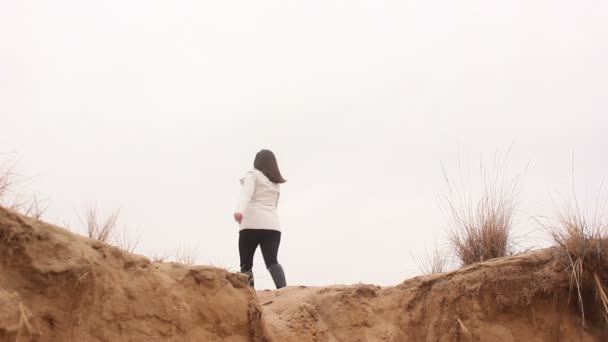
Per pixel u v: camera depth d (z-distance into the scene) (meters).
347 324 4.66
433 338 4.57
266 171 5.38
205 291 3.97
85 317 3.35
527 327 4.58
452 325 4.56
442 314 4.63
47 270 3.19
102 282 3.46
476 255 5.32
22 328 2.96
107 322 3.42
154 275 3.76
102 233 4.48
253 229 5.14
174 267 3.99
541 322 4.59
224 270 4.12
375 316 4.77
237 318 4.02
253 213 5.19
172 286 3.82
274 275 5.14
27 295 3.14
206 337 3.84
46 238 3.29
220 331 3.92
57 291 3.20
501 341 4.47
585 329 4.61
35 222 3.29
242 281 4.17
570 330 4.58
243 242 5.18
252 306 4.11
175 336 3.67
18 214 3.24
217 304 3.97
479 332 4.49
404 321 4.73
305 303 4.69
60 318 3.20
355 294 4.84
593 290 4.69
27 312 3.01
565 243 4.75
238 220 5.02
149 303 3.64
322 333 4.55
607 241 4.70
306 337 4.45
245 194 5.12
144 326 3.56
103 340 3.36
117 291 3.53
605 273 4.65
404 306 4.80
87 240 3.51
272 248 5.18
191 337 3.77
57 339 3.17
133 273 3.67
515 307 4.60
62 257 3.28
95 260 3.42
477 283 4.62
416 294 4.82
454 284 4.68
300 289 5.18
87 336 3.31
